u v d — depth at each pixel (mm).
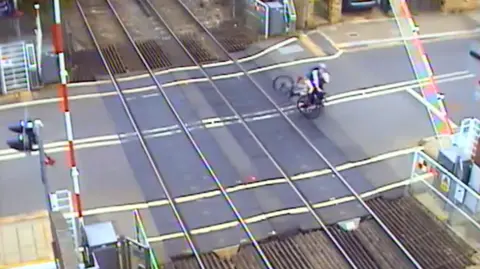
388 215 15078
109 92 20203
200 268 13438
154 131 18297
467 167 15398
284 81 20781
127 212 15078
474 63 22469
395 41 24000
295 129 18531
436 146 17625
